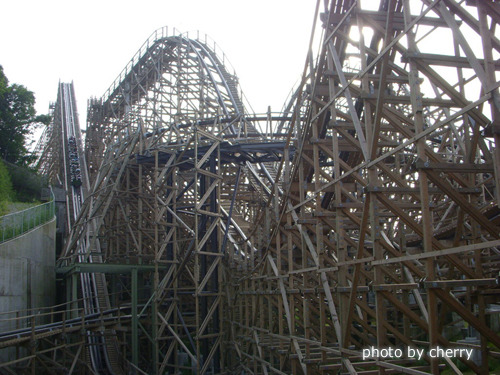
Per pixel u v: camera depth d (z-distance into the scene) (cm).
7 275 2297
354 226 1708
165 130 2866
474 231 1178
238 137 2630
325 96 1647
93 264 2514
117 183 2842
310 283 2231
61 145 4991
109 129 4172
